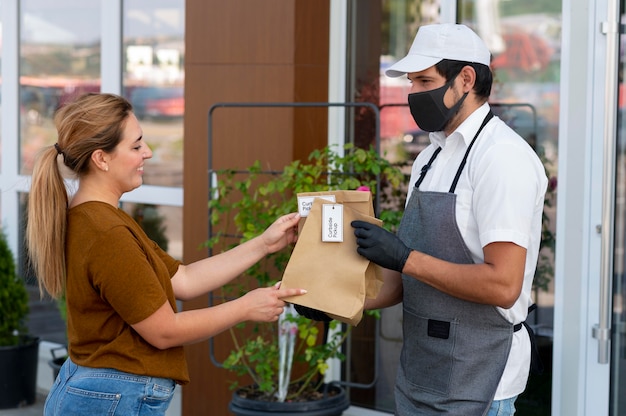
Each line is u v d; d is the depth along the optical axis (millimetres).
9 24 6031
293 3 4383
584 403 3852
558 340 3891
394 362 4500
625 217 3822
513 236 2471
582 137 3795
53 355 5301
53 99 5891
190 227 4785
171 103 5266
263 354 4039
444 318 2676
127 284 2539
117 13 5453
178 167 5258
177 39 5227
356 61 4559
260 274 4129
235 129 4574
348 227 2645
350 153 4164
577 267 3826
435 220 2637
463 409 2650
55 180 2631
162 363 2664
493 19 4172
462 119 2664
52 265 2645
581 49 3793
